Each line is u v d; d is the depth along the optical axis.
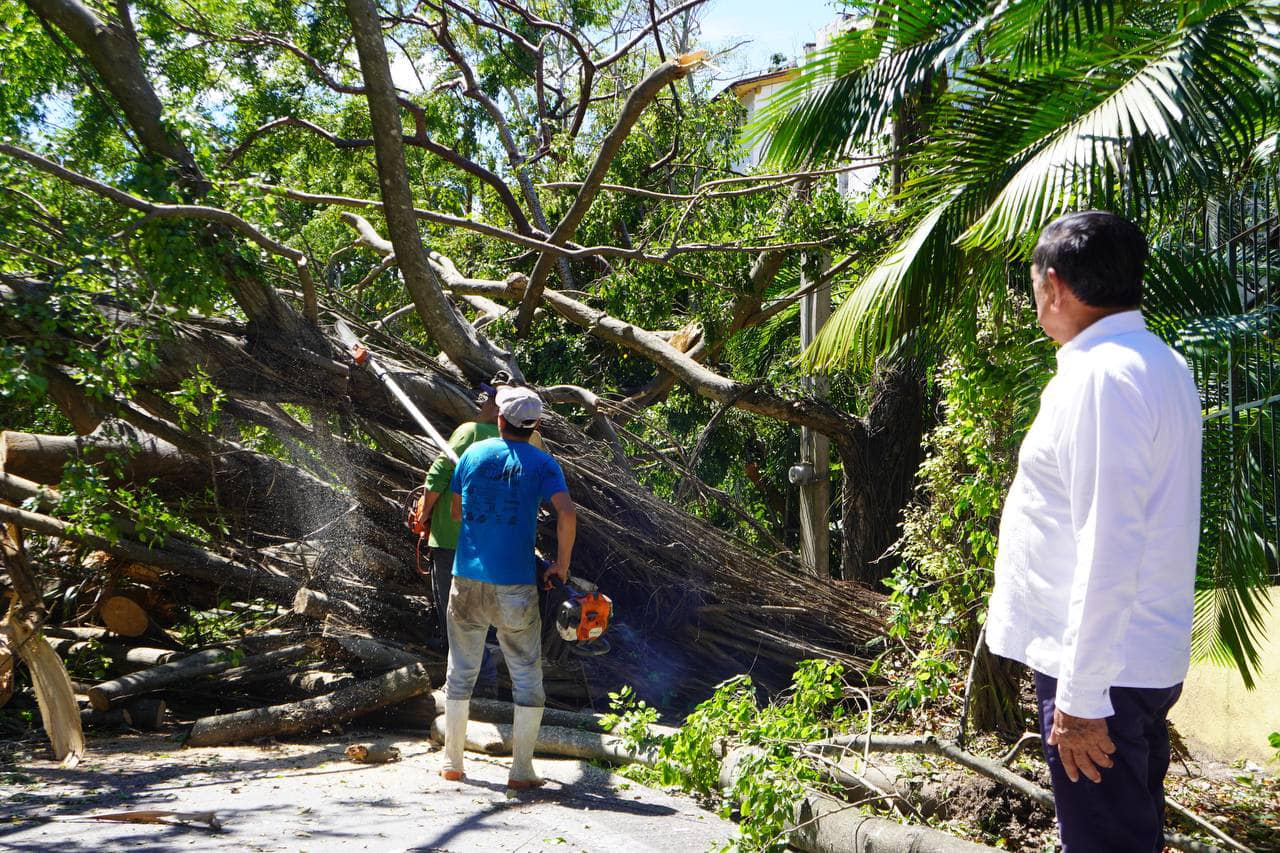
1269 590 6.09
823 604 7.34
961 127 5.99
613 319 11.21
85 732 6.34
